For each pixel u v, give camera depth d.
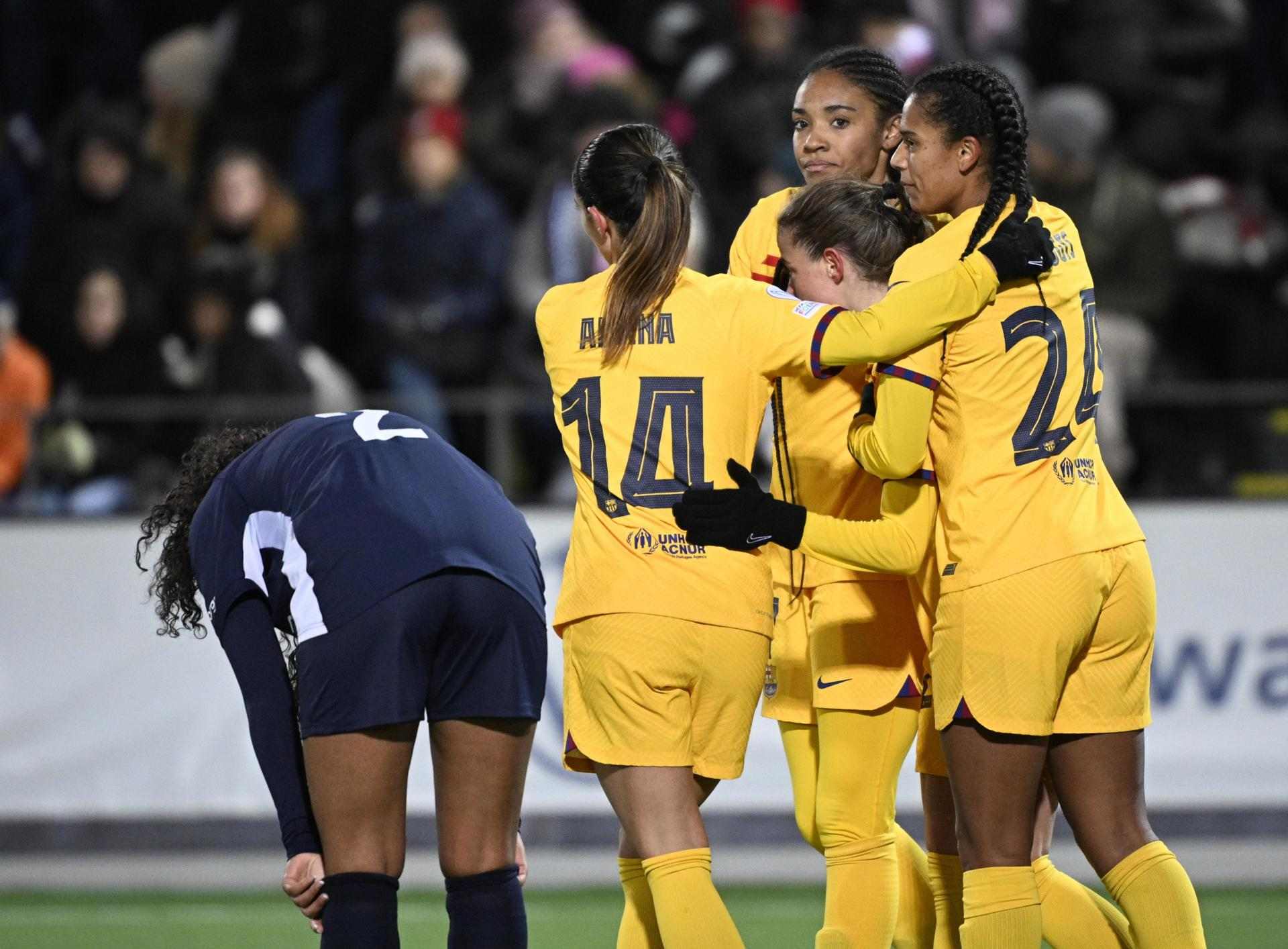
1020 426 11.41
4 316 26.48
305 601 10.57
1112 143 30.19
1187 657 21.86
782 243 12.47
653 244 11.62
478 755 10.89
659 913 11.40
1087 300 11.91
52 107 33.75
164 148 31.20
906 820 21.75
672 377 11.58
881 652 12.48
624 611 11.46
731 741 11.78
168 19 34.41
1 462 23.92
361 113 32.00
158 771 22.22
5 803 22.23
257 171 28.48
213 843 22.12
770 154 27.95
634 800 11.60
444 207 27.12
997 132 11.57
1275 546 22.00
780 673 13.20
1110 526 11.62
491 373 27.19
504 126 29.55
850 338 11.20
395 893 10.59
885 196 12.64
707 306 11.66
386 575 10.46
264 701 10.66
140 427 24.27
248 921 18.86
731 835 22.03
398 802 10.69
